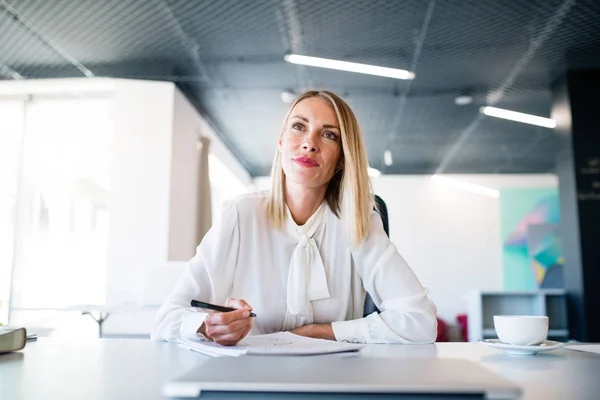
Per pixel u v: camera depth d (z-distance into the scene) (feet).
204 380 1.61
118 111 16.11
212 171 25.63
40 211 16.72
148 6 11.60
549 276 19.99
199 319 3.26
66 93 16.92
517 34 12.90
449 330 25.57
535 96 17.57
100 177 17.10
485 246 28.89
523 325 2.86
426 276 28.94
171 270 9.80
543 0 11.17
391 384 1.53
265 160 27.55
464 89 16.97
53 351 2.89
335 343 3.02
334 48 13.78
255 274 4.07
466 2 11.27
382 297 4.02
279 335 3.38
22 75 15.87
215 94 17.62
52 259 16.44
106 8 11.72
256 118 20.40
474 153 25.54
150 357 2.60
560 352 3.01
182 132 17.08
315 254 4.04
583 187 14.65
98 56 14.47
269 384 1.55
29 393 1.71
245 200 4.23
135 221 15.47
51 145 17.22
